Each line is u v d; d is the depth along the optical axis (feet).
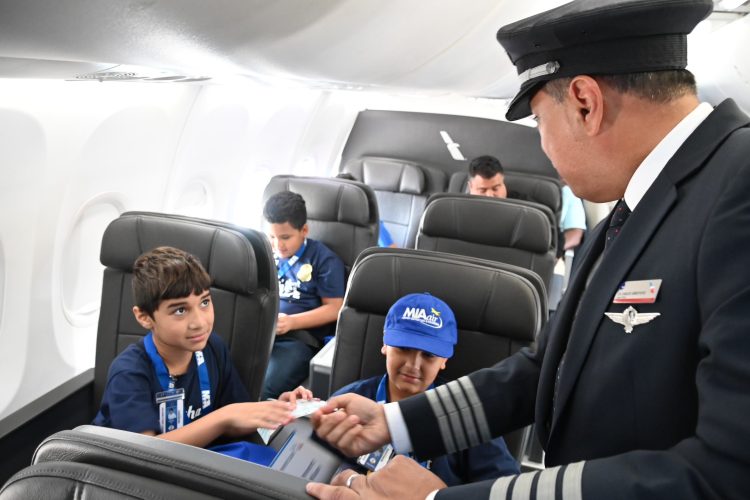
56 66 3.90
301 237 8.57
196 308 4.64
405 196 15.25
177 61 4.00
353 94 13.65
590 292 2.31
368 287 5.41
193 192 9.69
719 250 1.81
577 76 2.27
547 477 1.96
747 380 1.57
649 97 2.20
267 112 10.46
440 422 3.23
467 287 5.20
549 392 2.72
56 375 7.13
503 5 4.73
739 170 1.89
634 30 2.11
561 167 2.50
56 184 6.18
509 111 2.73
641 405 2.08
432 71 6.53
